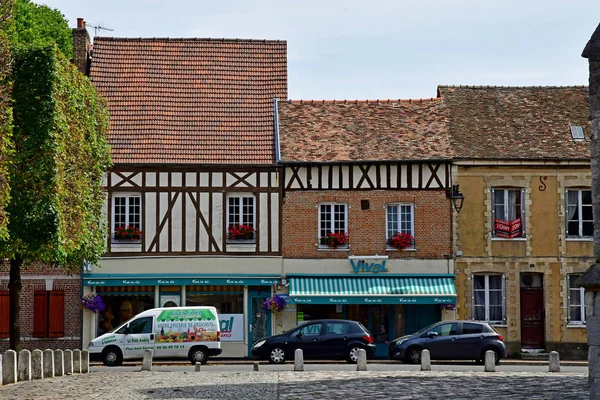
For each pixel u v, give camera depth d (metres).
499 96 41.09
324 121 39.72
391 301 37.06
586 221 38.03
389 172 37.97
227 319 37.62
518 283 37.75
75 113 29.89
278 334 35.69
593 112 17.17
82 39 40.56
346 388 21.59
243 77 40.91
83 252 30.78
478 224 37.84
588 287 16.81
